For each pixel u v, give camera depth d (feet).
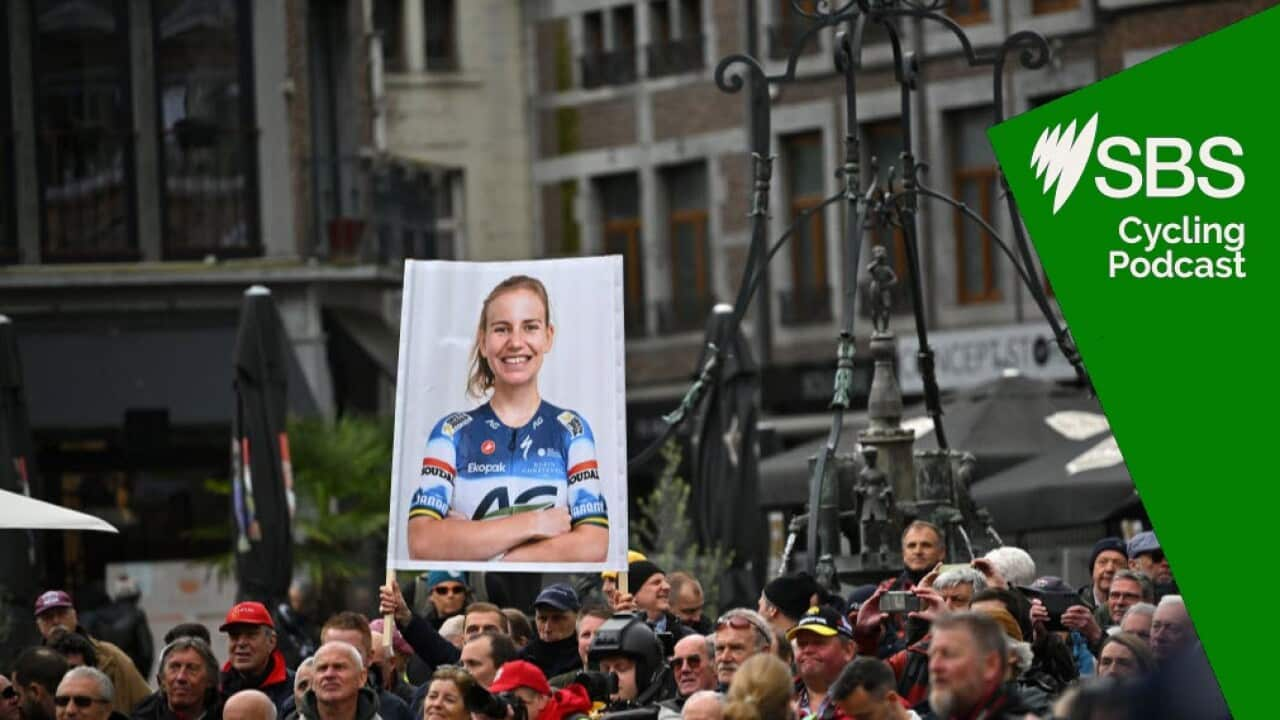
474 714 65.26
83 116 220.23
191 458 213.66
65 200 219.00
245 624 83.97
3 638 126.00
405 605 79.71
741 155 266.16
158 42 221.05
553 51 282.56
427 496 77.41
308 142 224.33
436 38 283.18
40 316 216.95
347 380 226.79
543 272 77.61
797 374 254.27
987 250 246.47
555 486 76.69
